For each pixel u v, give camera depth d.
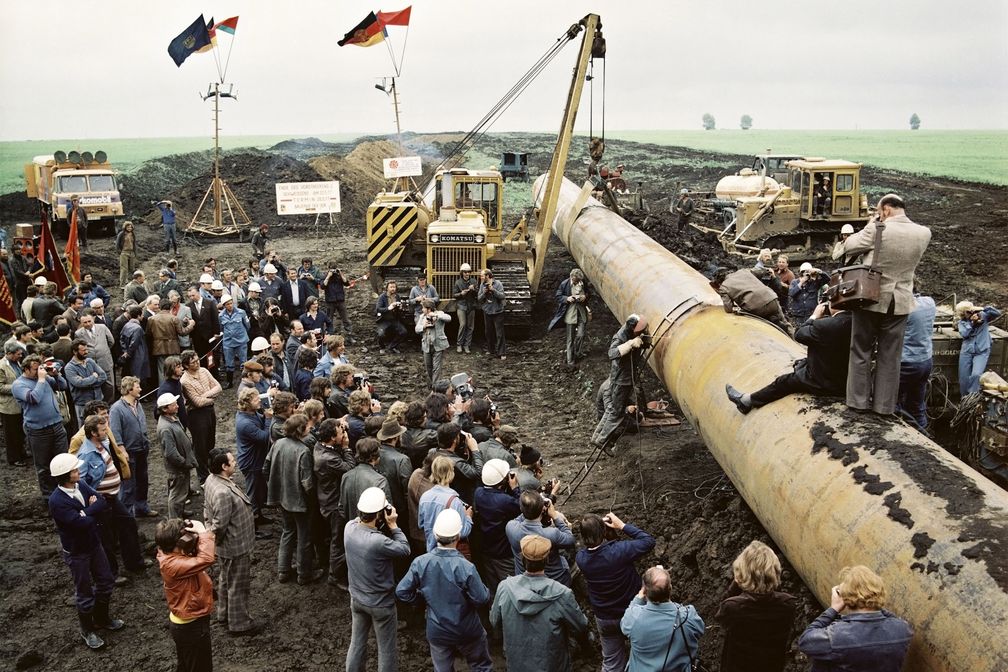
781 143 101.31
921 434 5.87
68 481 7.02
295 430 7.84
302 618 7.66
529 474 7.41
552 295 18.92
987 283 19.34
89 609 7.19
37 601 7.91
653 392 12.46
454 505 6.55
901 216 5.63
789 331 8.98
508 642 5.51
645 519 8.99
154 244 27.61
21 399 9.28
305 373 10.59
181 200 33.66
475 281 15.59
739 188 24.17
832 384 6.41
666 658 4.96
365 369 14.75
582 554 6.01
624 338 10.06
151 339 12.79
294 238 29.11
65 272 17.09
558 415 12.71
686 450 10.38
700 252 20.09
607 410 10.55
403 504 7.61
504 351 15.48
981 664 4.11
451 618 5.98
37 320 13.42
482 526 7.01
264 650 7.21
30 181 32.28
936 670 4.38
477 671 6.23
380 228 16.86
